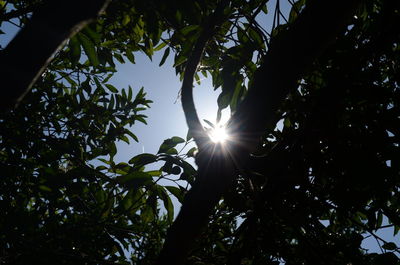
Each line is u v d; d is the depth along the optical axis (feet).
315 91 8.61
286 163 8.54
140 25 9.53
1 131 11.30
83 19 3.07
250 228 9.21
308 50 4.02
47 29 2.93
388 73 8.81
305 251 9.21
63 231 9.75
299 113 9.04
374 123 7.99
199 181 4.23
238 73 8.09
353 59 8.03
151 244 10.94
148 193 8.67
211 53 9.12
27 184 10.63
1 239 8.62
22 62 2.88
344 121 8.54
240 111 4.30
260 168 8.45
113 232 10.44
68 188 9.43
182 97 4.50
